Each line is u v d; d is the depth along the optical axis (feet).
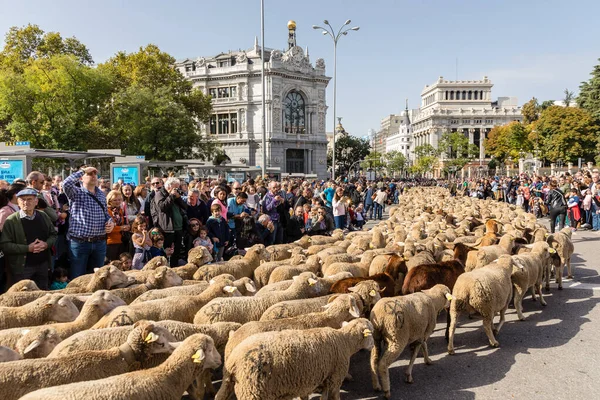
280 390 16.46
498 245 36.68
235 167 134.82
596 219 69.72
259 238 43.39
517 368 22.29
